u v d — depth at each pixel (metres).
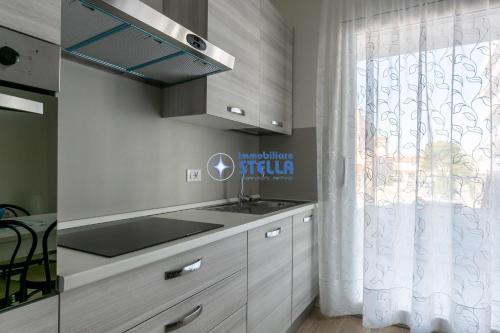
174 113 1.74
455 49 1.83
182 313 1.08
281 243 1.82
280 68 2.39
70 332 0.75
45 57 0.73
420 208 1.93
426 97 1.93
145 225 1.38
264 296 1.63
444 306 1.98
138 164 1.65
